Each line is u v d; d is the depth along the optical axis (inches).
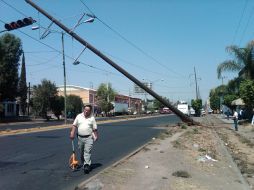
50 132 1277.1
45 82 3031.5
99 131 1409.9
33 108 3026.6
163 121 2347.4
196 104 4365.2
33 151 748.0
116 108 4729.3
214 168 603.2
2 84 2719.0
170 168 573.0
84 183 446.6
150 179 488.1
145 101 6545.3
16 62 2824.8
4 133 1213.1
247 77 2007.9
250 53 1989.4
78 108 3769.7
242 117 2471.7
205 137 1203.2
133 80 1728.6
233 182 501.4
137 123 2055.9
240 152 845.2
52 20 1560.0
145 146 857.5
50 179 485.1
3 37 2773.1
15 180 476.4
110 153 761.6
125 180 476.7
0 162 612.1
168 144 909.2
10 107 3380.9
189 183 476.4
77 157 666.2
